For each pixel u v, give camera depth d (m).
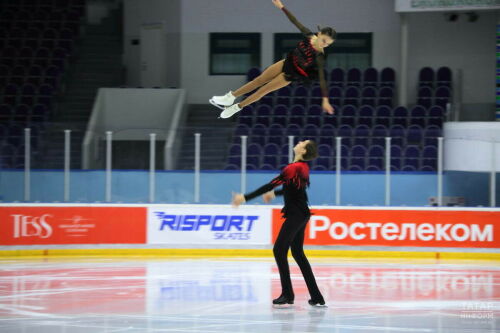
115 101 34.12
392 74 35.50
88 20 39.09
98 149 26.61
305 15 37.69
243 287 18.84
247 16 37.66
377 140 28.11
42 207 25.62
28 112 33.59
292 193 15.76
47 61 36.03
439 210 26.72
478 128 28.61
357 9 37.47
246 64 37.69
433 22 37.22
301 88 34.50
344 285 19.52
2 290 18.16
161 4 37.97
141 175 26.78
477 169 26.89
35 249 25.55
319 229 26.66
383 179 27.67
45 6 38.44
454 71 37.06
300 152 16.02
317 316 15.03
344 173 27.92
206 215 26.66
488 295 18.00
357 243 26.64
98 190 26.64
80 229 26.05
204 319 14.62
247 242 26.69
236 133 27.67
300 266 16.19
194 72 37.59
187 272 21.70
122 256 25.97
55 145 26.44
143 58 38.06
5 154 26.22
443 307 16.28
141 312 15.35
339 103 34.09
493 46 36.88
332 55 37.69
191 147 27.08
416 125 32.28
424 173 27.75
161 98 34.31
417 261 25.53
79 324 14.07
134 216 26.48
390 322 14.48
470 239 26.61
